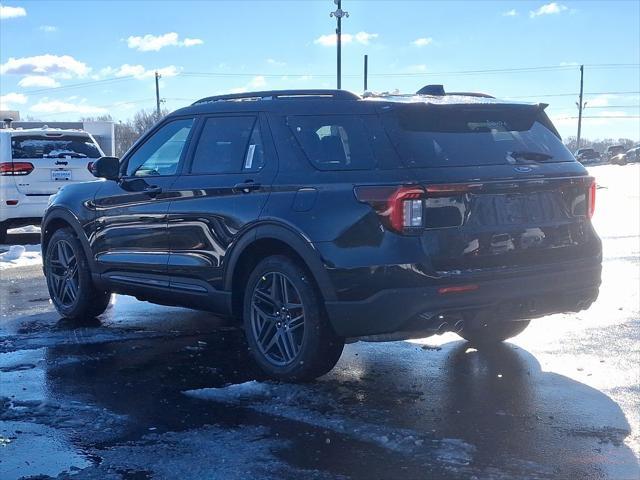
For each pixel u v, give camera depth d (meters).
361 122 5.15
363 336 4.96
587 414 4.73
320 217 5.00
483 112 5.38
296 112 5.47
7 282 9.69
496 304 4.96
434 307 4.76
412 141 5.01
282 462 4.03
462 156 5.06
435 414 4.74
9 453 4.17
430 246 4.78
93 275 7.09
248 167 5.62
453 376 5.54
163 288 6.27
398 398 5.05
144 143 6.69
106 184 6.99
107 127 27.23
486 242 4.95
